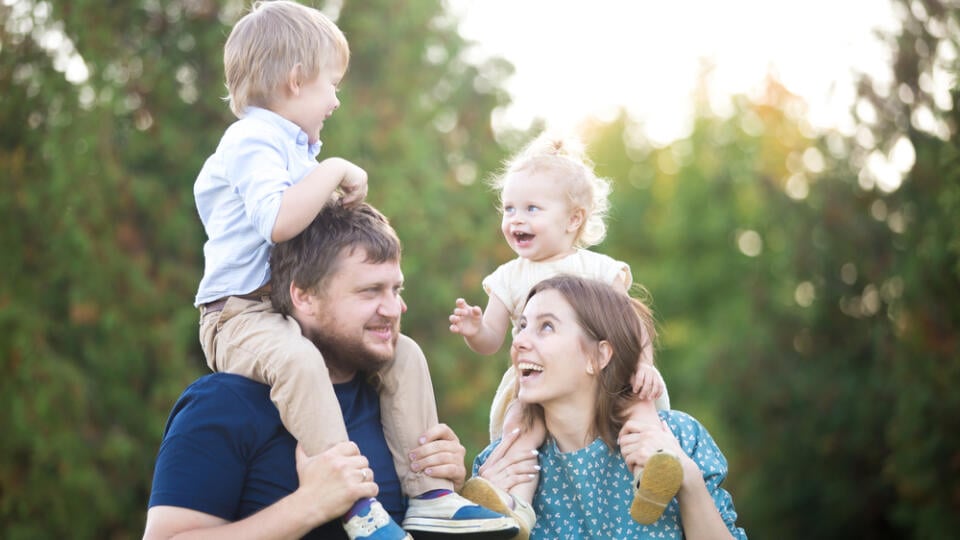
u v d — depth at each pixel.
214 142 12.62
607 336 3.37
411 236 13.20
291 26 3.29
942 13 12.39
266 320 3.11
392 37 13.85
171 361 11.77
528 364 3.36
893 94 13.20
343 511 2.90
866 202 15.16
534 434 3.50
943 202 11.27
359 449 3.16
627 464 3.27
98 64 12.11
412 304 13.37
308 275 3.08
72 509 11.40
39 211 11.87
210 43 12.71
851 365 16.59
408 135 13.50
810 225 16.05
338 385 3.22
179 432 3.02
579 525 3.41
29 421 11.35
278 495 3.03
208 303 3.25
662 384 3.46
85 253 11.70
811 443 17.03
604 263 3.93
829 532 17.16
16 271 11.84
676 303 23.03
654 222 25.00
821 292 16.22
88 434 11.57
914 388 12.77
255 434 3.03
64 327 11.95
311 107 3.31
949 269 11.99
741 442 17.91
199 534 2.90
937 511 12.77
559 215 3.90
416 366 3.32
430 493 3.21
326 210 3.19
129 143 12.36
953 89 11.22
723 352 18.36
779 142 21.05
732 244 22.20
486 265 14.11
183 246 12.33
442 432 3.27
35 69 12.31
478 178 14.85
